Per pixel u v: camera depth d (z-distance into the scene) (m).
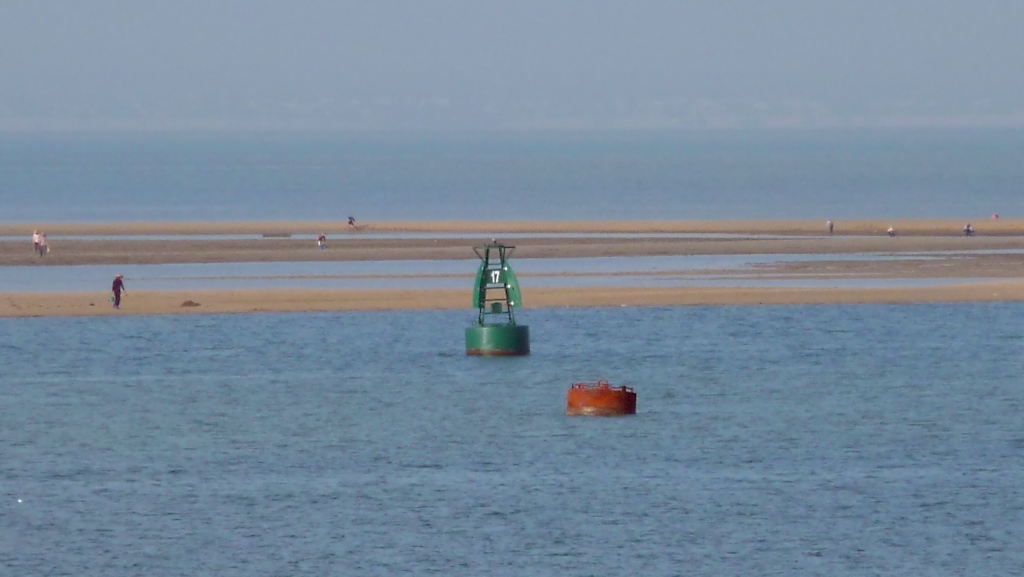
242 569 132.88
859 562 133.62
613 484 157.00
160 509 150.00
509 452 170.88
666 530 142.12
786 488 155.12
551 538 140.00
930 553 135.75
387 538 140.50
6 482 160.25
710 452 170.12
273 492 155.62
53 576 131.12
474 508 149.25
